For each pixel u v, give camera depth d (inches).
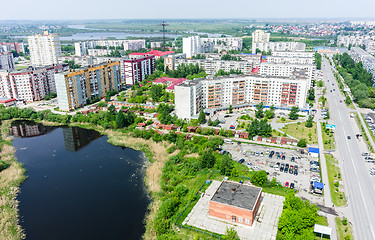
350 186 6407.5
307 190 6245.1
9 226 5492.1
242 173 7012.8
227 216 5359.3
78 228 5472.4
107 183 6998.0
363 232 5009.8
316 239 4835.1
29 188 6855.3
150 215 5782.5
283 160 7657.5
